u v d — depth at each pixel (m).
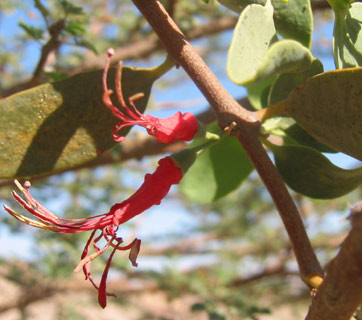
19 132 0.18
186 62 0.17
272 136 0.19
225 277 0.50
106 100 0.16
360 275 0.12
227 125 0.17
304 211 0.55
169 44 0.17
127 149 0.33
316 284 0.16
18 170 0.18
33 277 0.49
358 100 0.15
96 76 0.18
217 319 0.31
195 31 0.40
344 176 0.19
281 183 0.17
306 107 0.17
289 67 0.15
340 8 0.17
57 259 0.46
